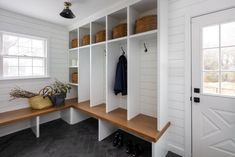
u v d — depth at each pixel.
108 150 2.39
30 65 3.30
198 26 2.00
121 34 2.58
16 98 3.04
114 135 2.92
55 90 3.37
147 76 2.68
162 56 2.07
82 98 3.68
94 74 3.28
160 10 1.99
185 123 2.15
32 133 3.00
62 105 3.34
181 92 2.19
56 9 2.77
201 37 1.98
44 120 3.56
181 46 2.17
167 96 2.30
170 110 2.32
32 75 3.32
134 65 2.57
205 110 1.98
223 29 1.83
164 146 2.21
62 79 3.87
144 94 2.74
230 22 1.76
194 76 2.06
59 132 3.04
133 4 2.33
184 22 2.12
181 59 2.18
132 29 2.45
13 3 2.53
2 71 2.86
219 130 1.89
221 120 1.87
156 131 2.03
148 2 2.27
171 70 2.28
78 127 3.30
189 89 2.10
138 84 2.71
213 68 1.92
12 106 2.99
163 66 2.11
